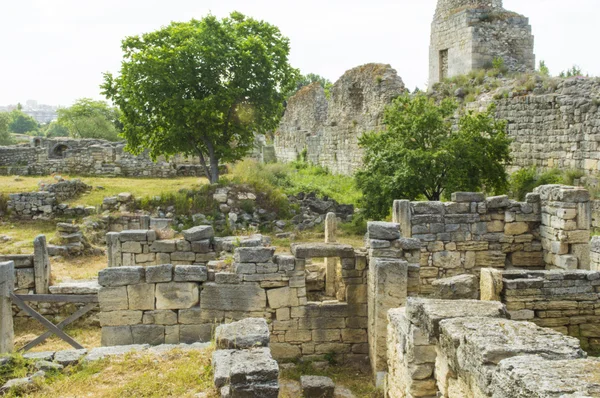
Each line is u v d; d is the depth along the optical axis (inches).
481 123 813.2
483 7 1197.7
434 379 273.6
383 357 425.1
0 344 405.4
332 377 437.7
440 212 608.1
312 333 466.6
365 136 899.4
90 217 958.4
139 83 1055.0
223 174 1387.8
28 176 1494.8
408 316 289.9
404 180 781.3
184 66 1047.0
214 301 455.5
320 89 1790.1
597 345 450.0
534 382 167.9
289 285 463.2
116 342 443.8
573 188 580.4
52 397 313.1
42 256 532.1
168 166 1520.7
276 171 1262.3
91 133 2618.1
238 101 1121.4
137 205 1019.9
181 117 1071.6
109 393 316.5
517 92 954.7
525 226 618.5
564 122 857.5
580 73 964.6
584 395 156.5
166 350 378.3
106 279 441.4
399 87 1291.8
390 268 425.7
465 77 1122.0
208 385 318.3
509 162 943.0
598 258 545.0
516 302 450.3
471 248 611.5
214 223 986.1
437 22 1261.1
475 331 222.5
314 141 1707.7
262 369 286.8
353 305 468.8
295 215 1031.0
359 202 928.9
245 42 1075.9
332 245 472.7
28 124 5605.3
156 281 447.5
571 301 451.8
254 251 460.1
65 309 536.7
